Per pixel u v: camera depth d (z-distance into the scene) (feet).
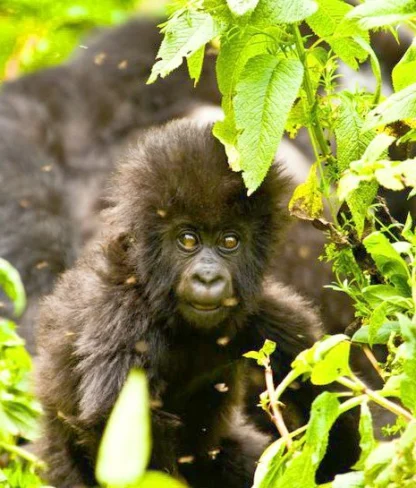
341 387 27.48
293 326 28.55
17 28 54.08
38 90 50.08
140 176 27.25
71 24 55.26
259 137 21.40
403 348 18.76
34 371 29.40
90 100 49.60
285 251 45.09
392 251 20.29
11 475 26.23
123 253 27.91
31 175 47.16
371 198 22.54
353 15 20.74
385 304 19.92
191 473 29.53
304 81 23.24
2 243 44.47
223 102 23.31
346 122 22.89
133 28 51.49
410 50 22.24
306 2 21.12
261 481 19.44
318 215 24.52
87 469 28.04
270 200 27.17
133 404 10.99
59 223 45.91
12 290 27.27
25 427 27.43
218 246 26.66
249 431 31.04
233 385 29.19
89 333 26.68
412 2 20.65
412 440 17.16
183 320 27.02
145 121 48.60
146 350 26.73
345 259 23.59
